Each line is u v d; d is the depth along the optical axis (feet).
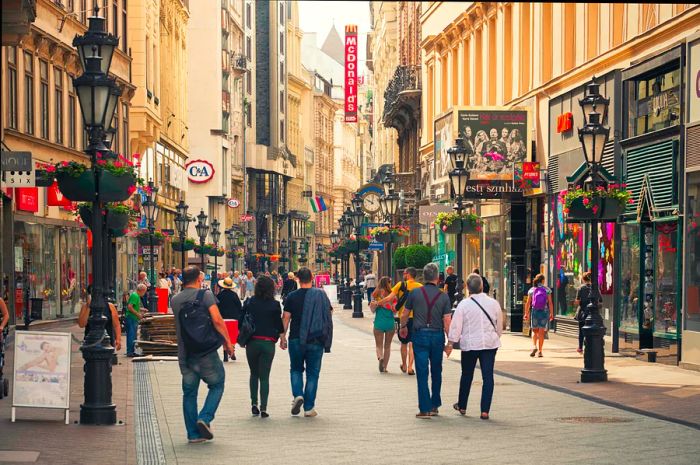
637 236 114.52
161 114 290.15
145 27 250.98
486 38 193.57
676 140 105.40
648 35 112.57
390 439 60.23
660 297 109.19
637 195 114.11
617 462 51.80
